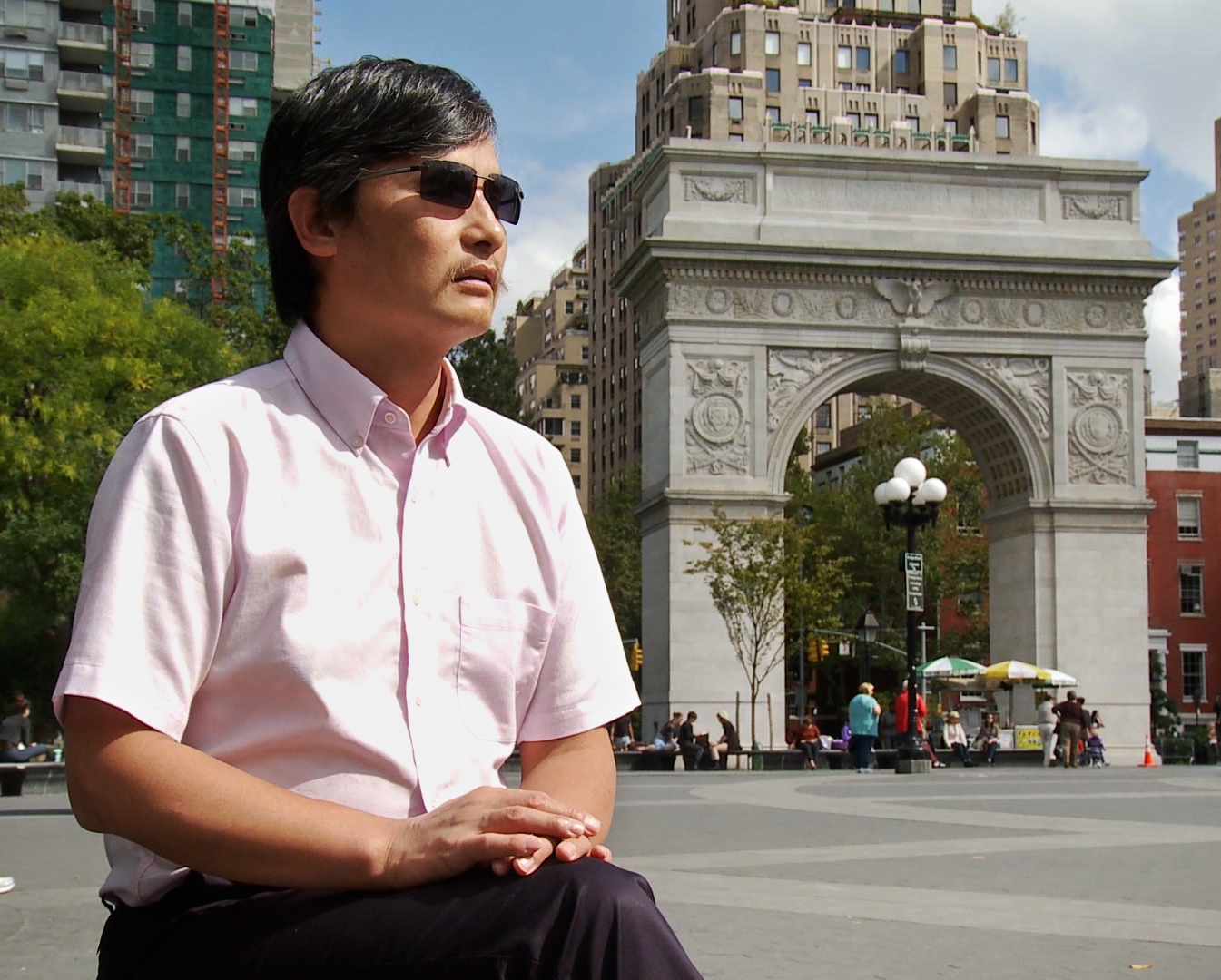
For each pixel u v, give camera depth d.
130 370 45.12
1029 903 10.98
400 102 3.20
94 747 2.76
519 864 2.57
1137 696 53.97
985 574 79.88
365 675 3.04
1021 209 55.53
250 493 2.99
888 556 78.44
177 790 2.72
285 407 3.12
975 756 47.62
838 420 128.75
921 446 81.94
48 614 46.41
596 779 3.34
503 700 3.24
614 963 2.44
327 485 3.09
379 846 2.66
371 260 3.18
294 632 2.96
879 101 122.75
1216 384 101.06
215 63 94.69
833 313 53.88
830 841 16.23
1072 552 54.50
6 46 81.88
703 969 8.12
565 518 3.48
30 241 48.38
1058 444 54.84
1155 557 79.56
